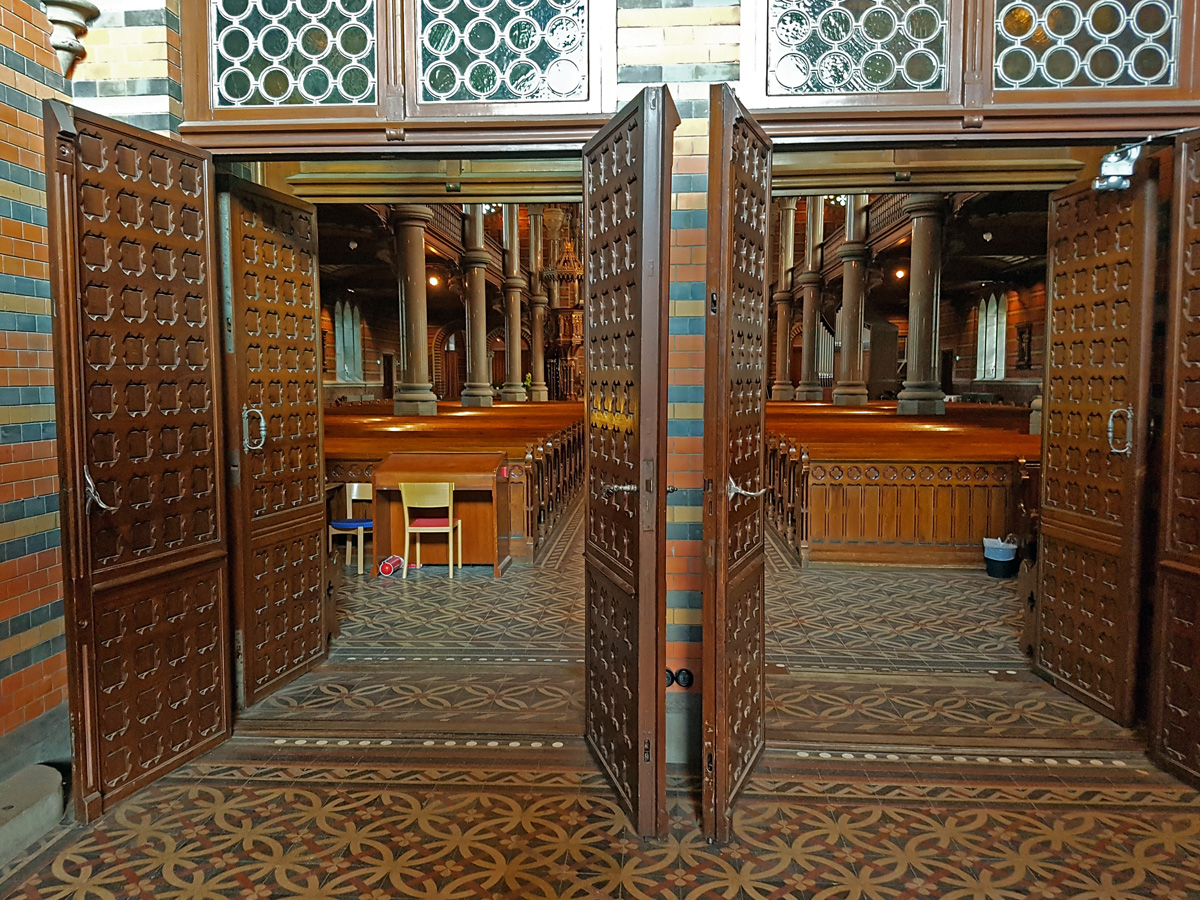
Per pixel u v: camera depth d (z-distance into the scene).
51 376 3.19
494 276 22.36
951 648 4.73
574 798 2.97
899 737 3.51
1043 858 2.60
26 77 3.06
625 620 2.83
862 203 16.22
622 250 2.71
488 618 5.33
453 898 2.39
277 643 4.05
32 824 2.71
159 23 3.22
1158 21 3.07
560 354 29.50
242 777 3.14
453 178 6.18
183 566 3.20
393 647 4.73
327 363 22.22
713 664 2.61
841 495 6.89
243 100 3.30
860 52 3.09
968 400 22.44
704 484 2.54
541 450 7.95
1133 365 3.52
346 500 7.66
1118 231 3.60
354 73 3.24
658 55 3.13
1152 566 3.57
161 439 3.12
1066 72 3.09
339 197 6.23
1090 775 3.17
